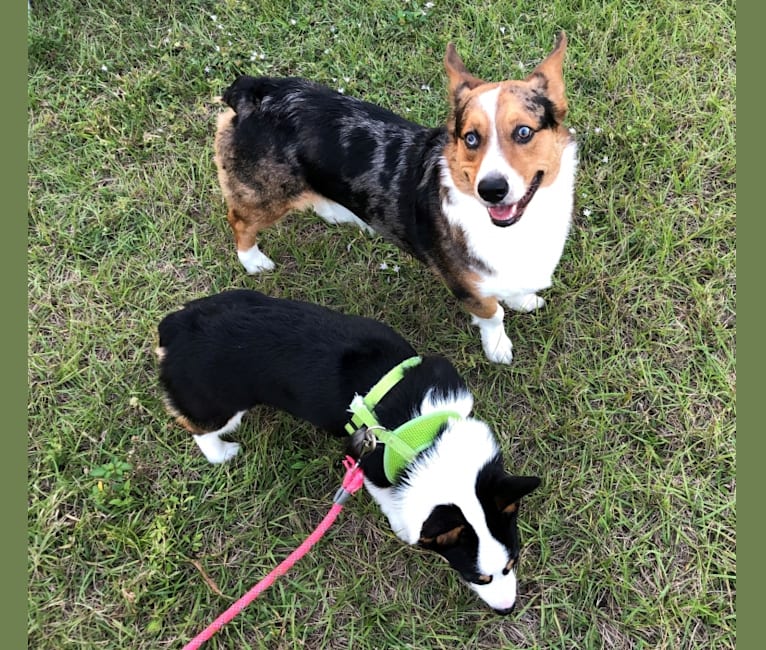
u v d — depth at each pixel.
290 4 1.45
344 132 1.01
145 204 1.29
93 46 1.42
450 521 0.75
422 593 0.97
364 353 0.89
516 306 1.16
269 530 1.03
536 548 0.99
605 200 1.22
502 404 1.10
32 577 0.99
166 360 0.91
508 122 0.82
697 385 1.08
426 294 1.19
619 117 1.29
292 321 0.90
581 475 1.02
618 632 0.93
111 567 1.00
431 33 1.41
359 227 1.24
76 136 1.35
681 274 1.16
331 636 0.96
